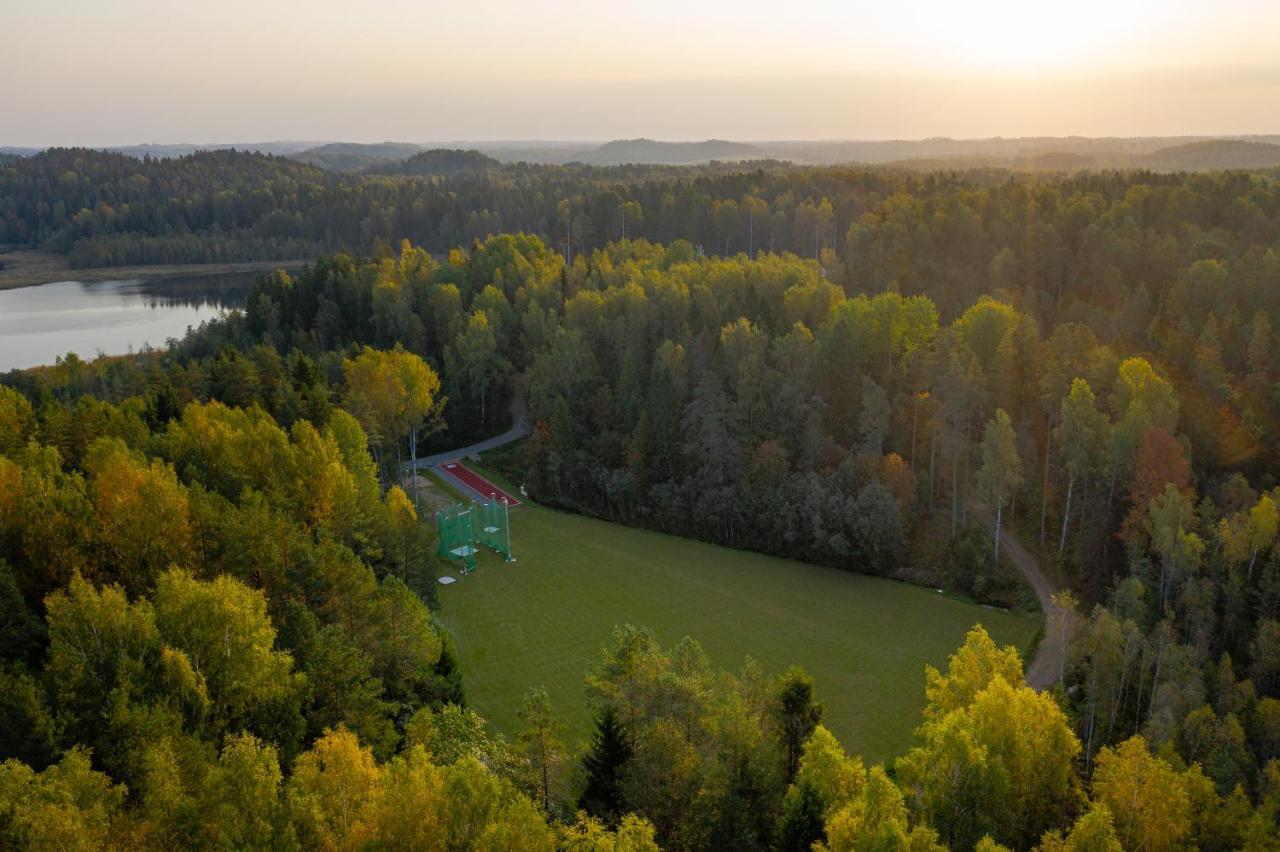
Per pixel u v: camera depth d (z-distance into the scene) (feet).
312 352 467.52
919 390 331.36
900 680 227.61
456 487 370.73
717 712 150.00
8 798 100.22
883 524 289.94
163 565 175.42
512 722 206.59
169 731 122.72
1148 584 238.89
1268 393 305.73
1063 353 331.57
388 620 181.78
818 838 128.67
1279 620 224.12
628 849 107.04
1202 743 175.22
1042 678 225.56
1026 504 309.01
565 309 457.68
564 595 276.00
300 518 221.87
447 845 108.27
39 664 147.64
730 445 330.34
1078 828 120.78
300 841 106.63
